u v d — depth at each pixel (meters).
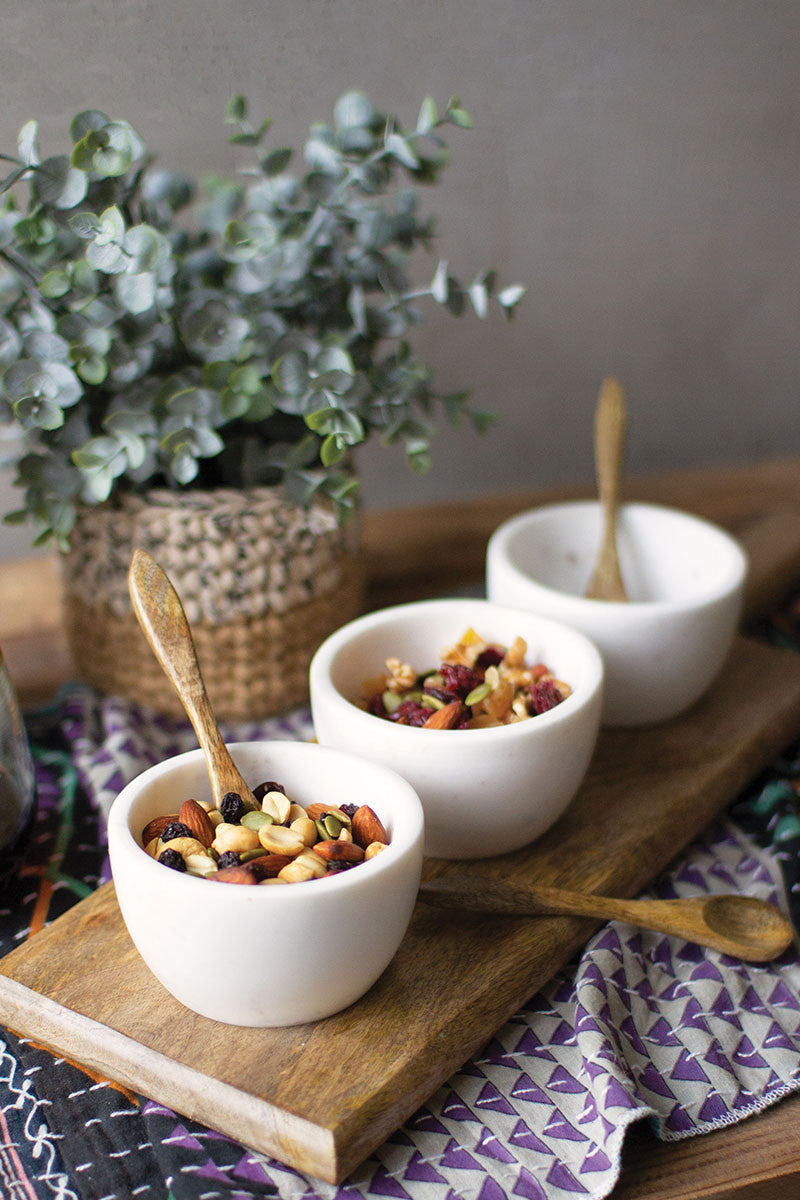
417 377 0.74
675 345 1.08
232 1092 0.55
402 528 0.97
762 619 0.90
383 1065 0.56
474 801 0.63
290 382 0.70
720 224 1.04
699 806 0.70
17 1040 0.60
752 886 0.67
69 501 0.71
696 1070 0.59
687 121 0.98
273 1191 0.55
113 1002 0.59
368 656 0.70
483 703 0.66
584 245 1.00
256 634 0.75
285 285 0.75
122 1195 0.55
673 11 0.94
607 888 0.65
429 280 0.96
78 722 0.75
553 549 0.81
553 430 1.07
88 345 0.68
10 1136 0.57
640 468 1.13
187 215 0.85
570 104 0.94
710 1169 0.56
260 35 0.83
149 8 0.79
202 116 0.83
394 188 0.91
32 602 0.87
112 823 0.58
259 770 0.62
